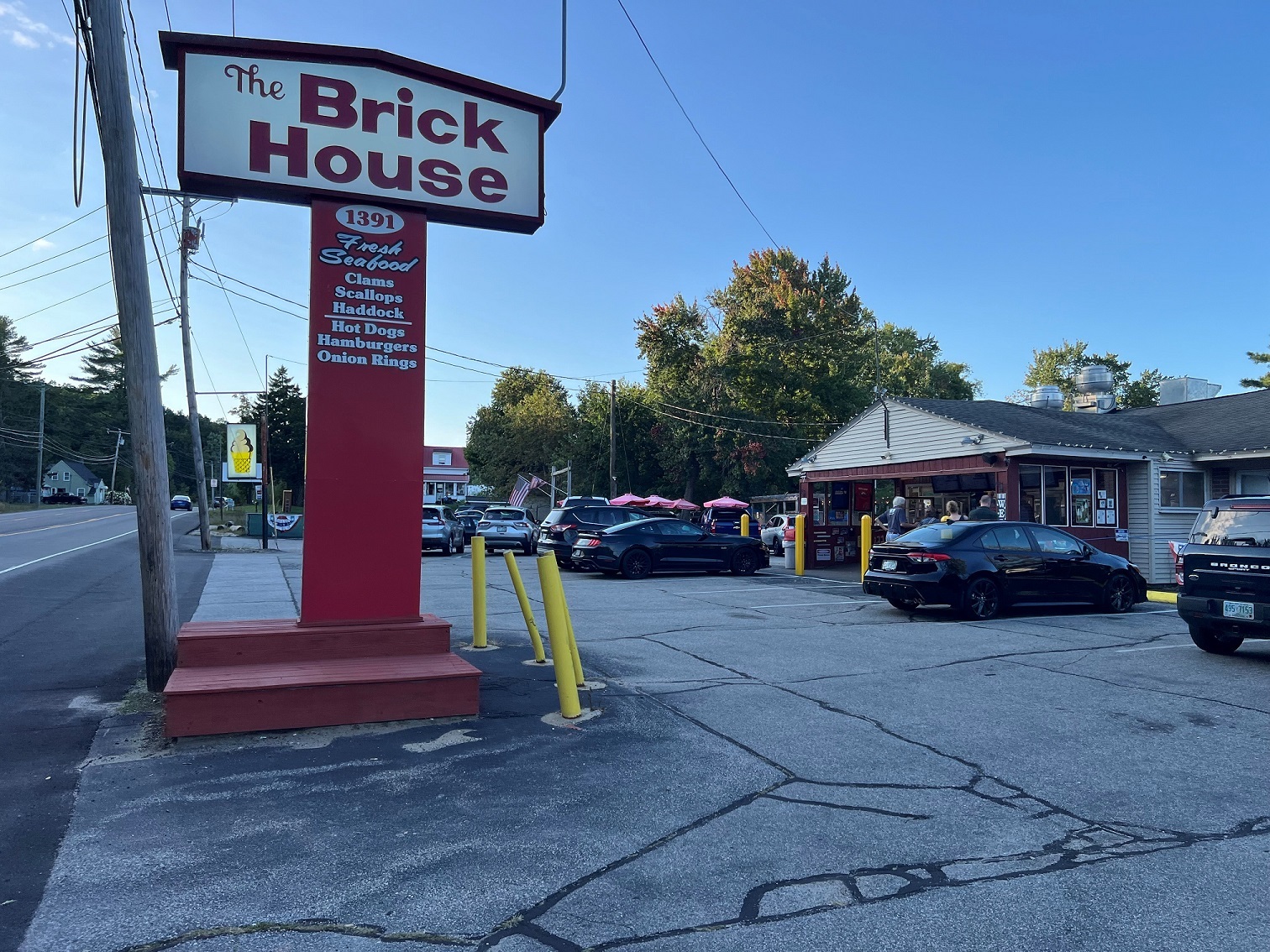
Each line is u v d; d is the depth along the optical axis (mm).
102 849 4004
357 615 6699
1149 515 18781
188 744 5539
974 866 3932
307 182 6613
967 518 16234
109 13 6531
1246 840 4262
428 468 81438
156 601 6809
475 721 6148
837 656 8852
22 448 84938
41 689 7094
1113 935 3316
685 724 6184
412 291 6914
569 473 44750
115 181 6578
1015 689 7438
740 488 45531
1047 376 61000
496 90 7188
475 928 3328
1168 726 6309
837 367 51344
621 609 12633
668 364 51062
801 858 3998
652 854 4023
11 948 3123
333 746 5523
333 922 3355
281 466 64438
